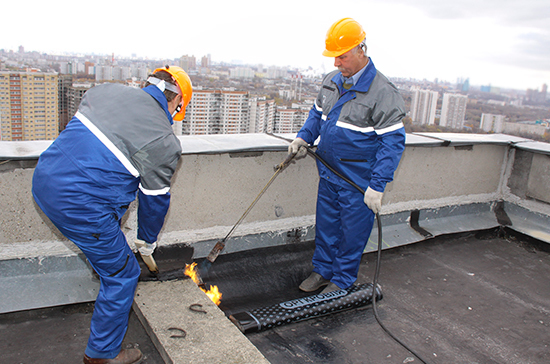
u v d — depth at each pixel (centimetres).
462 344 223
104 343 166
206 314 205
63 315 213
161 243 265
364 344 215
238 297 252
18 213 219
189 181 264
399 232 354
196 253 278
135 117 149
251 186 288
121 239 161
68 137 147
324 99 244
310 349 206
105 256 155
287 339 212
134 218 255
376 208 223
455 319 247
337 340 216
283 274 283
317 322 230
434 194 376
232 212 288
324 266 268
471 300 271
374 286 242
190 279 235
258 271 282
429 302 265
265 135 310
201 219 278
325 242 263
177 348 179
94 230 148
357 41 210
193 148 252
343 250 251
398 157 220
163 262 263
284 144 277
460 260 330
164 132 153
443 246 354
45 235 229
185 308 209
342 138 229
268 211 305
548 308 268
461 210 391
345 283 255
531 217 389
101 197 147
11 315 208
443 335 230
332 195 252
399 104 217
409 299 266
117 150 145
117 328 167
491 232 387
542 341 232
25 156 206
